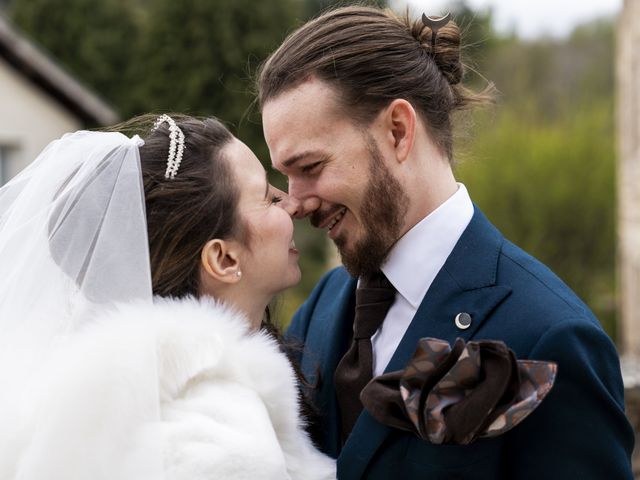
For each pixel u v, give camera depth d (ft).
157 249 5.74
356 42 5.86
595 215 38.11
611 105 41.91
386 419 5.29
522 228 38.60
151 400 4.93
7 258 5.67
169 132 5.87
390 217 5.90
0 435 5.07
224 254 5.87
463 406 4.83
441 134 6.17
